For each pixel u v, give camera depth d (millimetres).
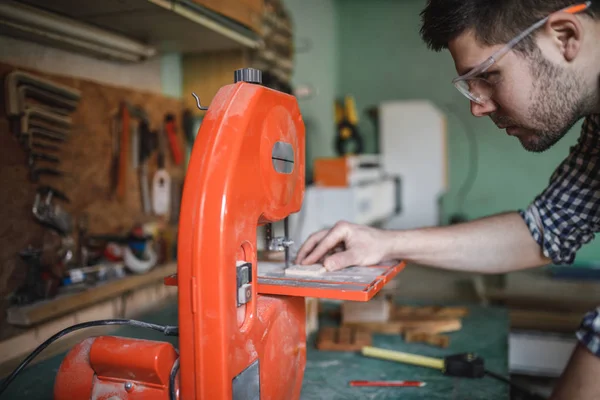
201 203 677
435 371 1163
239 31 1538
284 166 869
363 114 4629
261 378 793
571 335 2484
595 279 3525
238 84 765
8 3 1096
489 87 834
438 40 838
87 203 1465
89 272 1373
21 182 1254
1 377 1104
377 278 895
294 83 3348
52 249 1330
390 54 4527
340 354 1275
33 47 1283
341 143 3594
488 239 1145
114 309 1573
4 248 1211
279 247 928
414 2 4430
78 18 1314
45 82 1293
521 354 2363
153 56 1748
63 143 1373
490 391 1054
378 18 4520
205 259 671
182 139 1895
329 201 2693
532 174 4270
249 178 738
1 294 1202
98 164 1502
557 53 748
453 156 4438
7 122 1216
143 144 1660
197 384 686
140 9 1227
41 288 1230
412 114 4180
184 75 1895
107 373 779
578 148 1076
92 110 1473
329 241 1074
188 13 1290
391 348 1317
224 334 673
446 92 4426
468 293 3342
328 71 4250
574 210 1071
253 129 742
